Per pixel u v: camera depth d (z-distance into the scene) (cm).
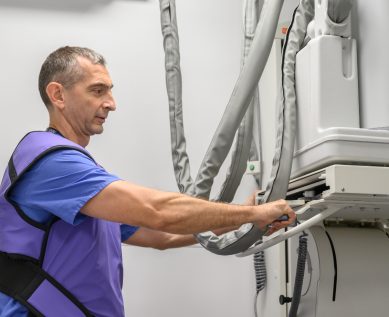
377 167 112
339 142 112
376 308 152
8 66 217
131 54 228
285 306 186
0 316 113
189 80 232
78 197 114
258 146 190
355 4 133
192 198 117
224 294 221
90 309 122
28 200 119
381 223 166
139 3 232
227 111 125
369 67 125
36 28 221
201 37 237
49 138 125
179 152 142
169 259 219
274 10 125
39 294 115
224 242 130
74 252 121
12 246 119
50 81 136
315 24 129
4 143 212
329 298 150
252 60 124
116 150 221
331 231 159
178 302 217
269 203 119
